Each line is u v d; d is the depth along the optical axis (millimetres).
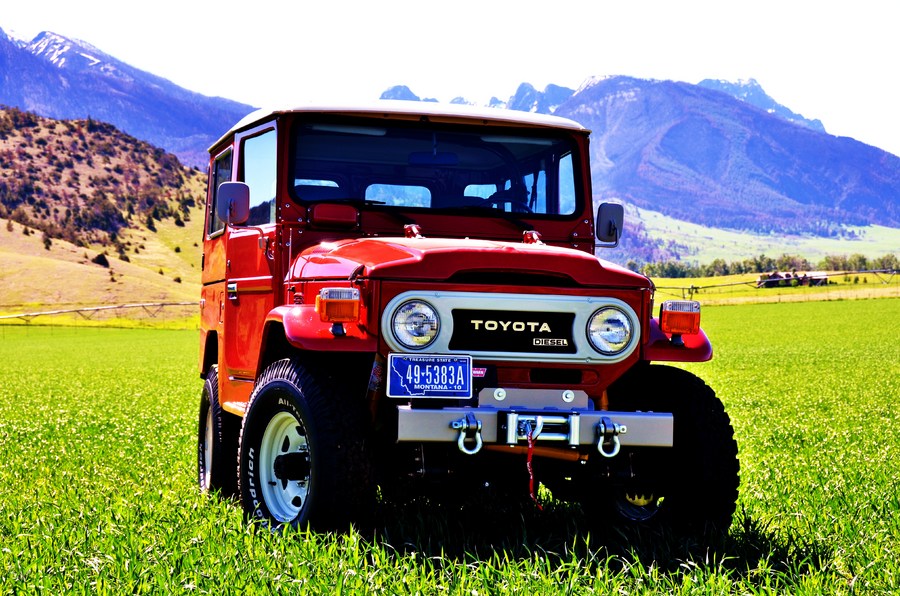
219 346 8344
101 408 19250
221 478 8062
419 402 5691
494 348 5758
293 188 6848
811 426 13641
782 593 4973
